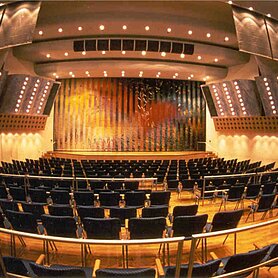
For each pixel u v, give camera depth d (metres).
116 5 11.34
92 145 18.89
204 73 16.44
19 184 8.68
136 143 19.12
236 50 14.85
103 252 4.91
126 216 5.26
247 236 5.61
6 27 8.73
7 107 14.01
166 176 9.27
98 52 14.26
